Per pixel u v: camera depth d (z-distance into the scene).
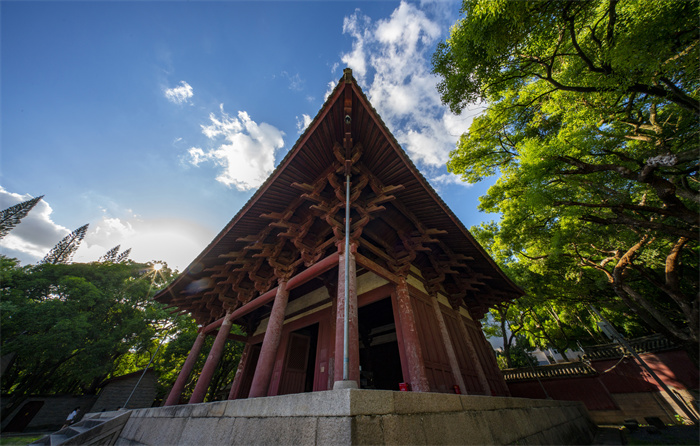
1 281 21.11
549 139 10.93
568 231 14.27
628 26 6.71
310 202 8.32
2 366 20.42
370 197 7.86
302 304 11.37
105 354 21.91
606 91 7.85
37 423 22.72
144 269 29.45
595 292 19.67
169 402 10.11
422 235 9.20
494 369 12.11
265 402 4.07
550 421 7.42
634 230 12.48
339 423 2.82
